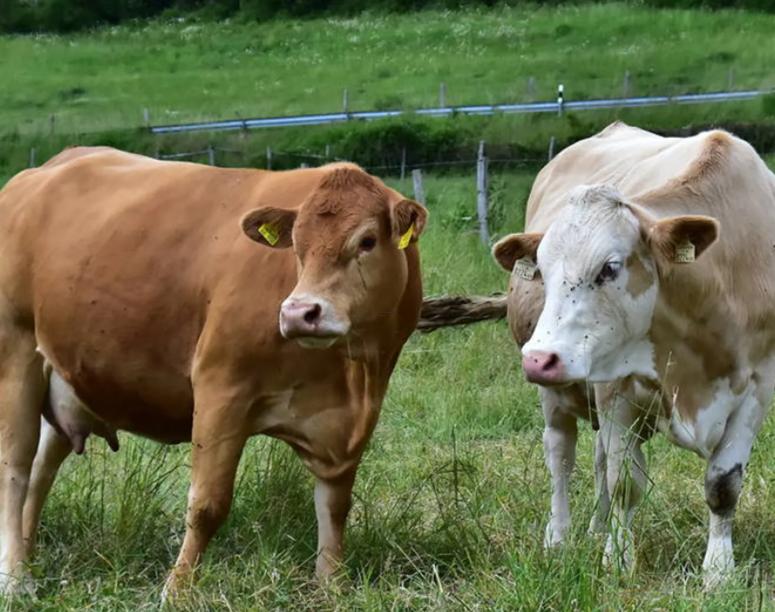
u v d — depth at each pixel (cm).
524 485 1085
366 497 1073
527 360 862
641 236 886
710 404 947
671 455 1222
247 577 891
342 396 898
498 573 884
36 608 902
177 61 8306
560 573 824
